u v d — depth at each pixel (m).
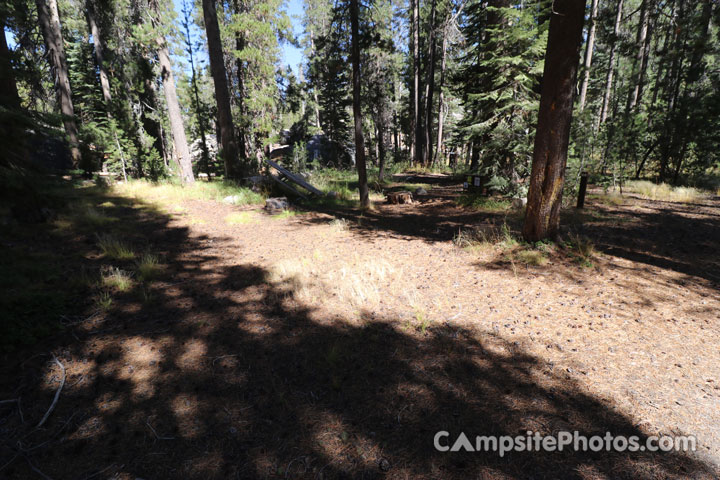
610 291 5.08
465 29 15.45
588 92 22.45
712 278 5.40
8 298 4.25
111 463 2.49
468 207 12.15
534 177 6.72
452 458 2.49
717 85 14.33
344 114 36.19
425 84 35.44
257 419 2.92
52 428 2.79
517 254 6.73
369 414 2.95
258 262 6.96
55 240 7.17
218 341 4.09
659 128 16.03
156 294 5.32
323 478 2.37
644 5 10.56
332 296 5.34
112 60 25.44
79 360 3.65
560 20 5.75
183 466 2.47
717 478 2.27
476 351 3.82
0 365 3.46
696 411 2.87
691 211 10.19
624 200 12.07
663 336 3.95
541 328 4.22
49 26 17.45
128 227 8.88
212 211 11.92
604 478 2.29
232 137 17.03
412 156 33.47
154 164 19.48
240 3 25.48
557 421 2.80
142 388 3.28
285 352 3.88
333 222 10.24
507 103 10.83
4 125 4.14
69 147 15.62
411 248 7.77
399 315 4.71
